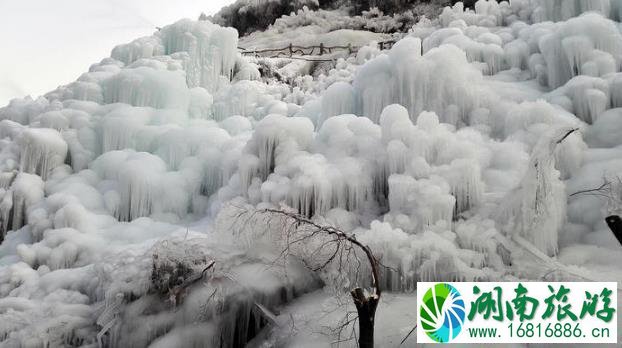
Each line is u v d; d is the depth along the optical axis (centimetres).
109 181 918
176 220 877
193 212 912
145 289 541
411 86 795
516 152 644
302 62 1772
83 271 669
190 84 1283
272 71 1612
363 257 529
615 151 635
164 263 535
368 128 734
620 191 535
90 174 935
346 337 446
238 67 1466
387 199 670
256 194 701
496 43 1034
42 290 651
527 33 1016
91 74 1203
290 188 645
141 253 600
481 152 648
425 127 643
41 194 907
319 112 1070
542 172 506
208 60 1332
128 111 1028
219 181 927
